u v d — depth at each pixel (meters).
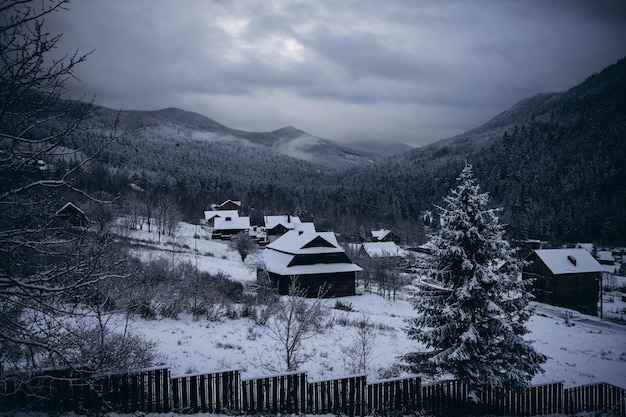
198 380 13.73
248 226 107.12
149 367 13.34
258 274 50.88
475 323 16.64
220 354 19.73
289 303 22.05
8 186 7.73
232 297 35.16
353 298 53.38
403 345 27.17
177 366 17.20
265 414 13.42
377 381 15.02
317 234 56.22
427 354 17.55
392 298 58.38
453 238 16.86
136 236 71.25
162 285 27.75
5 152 7.90
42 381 10.84
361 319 36.59
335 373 19.53
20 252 9.10
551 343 38.34
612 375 28.56
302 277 52.59
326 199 182.75
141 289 23.55
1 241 7.81
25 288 7.95
